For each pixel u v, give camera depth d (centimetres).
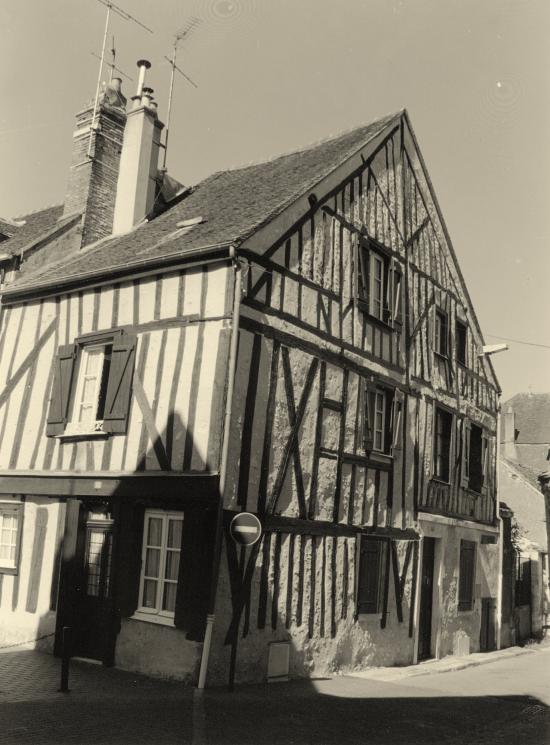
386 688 944
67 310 1088
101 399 1024
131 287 1005
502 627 1586
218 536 827
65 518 1010
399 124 1314
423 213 1395
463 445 1466
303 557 969
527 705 915
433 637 1303
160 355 941
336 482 1048
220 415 861
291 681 920
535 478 2778
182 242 996
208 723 668
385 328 1218
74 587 970
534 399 3838
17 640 1028
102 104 1399
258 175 1298
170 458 892
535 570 1869
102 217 1383
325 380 1042
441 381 1398
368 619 1091
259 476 905
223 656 837
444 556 1345
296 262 1005
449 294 1477
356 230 1158
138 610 902
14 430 1104
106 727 628
